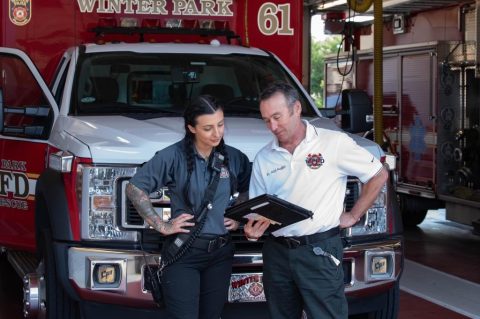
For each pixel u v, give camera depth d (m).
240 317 5.81
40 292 6.24
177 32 7.77
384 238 6.03
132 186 4.87
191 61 7.20
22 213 6.85
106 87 6.87
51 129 6.57
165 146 5.58
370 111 6.81
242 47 7.65
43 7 7.74
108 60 7.06
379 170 4.74
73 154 5.68
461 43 11.73
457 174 11.81
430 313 7.55
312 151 4.67
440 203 12.51
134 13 7.98
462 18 11.89
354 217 4.86
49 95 6.78
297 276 4.72
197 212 4.86
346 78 14.96
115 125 5.98
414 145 12.56
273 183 4.75
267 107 4.62
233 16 8.20
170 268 4.87
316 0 14.59
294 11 8.30
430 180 12.07
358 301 6.11
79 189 5.62
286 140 4.68
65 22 7.81
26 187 6.77
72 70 6.91
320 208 4.67
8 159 6.98
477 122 11.70
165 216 5.50
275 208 4.52
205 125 4.77
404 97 12.88
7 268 8.98
